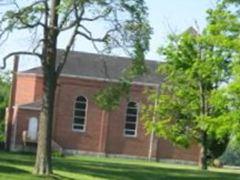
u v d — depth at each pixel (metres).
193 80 61.38
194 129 63.34
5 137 82.50
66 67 82.81
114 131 83.00
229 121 47.62
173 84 64.31
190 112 63.44
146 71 38.12
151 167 57.00
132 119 83.12
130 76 39.12
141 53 37.03
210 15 53.81
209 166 77.44
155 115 65.56
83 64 83.75
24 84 84.31
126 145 83.00
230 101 47.59
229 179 45.84
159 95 65.44
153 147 82.81
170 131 64.06
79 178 38.38
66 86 82.38
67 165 48.06
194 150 82.94
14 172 37.25
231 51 53.00
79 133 82.38
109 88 39.59
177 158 83.00
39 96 83.56
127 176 42.97
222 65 56.09
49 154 37.25
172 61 62.22
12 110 80.44
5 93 99.88
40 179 35.50
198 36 59.81
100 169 47.09
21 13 34.81
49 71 36.72
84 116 82.62
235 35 51.72
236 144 49.94
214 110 60.00
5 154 62.22
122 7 35.56
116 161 68.75
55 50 36.66
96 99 40.03
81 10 35.25
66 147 82.06
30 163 46.00
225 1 51.72
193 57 60.91
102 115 82.81
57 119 82.00
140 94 82.56
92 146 82.50
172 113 64.50
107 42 36.53
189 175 47.44
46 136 37.09
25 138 78.25
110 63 82.62
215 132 49.72
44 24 35.91
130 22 36.28
